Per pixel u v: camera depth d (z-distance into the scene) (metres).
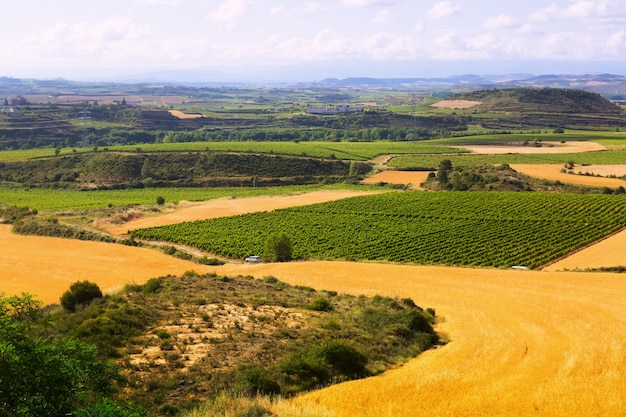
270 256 82.12
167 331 34.97
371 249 87.94
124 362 28.83
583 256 80.88
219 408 24.28
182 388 26.62
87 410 17.70
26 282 63.84
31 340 19.16
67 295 40.91
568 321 46.28
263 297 48.34
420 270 70.69
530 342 39.47
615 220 99.69
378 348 36.59
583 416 26.22
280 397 26.20
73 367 18.91
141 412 20.16
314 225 104.25
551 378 31.34
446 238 93.25
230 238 95.50
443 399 27.77
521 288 60.53
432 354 36.50
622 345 38.44
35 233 96.75
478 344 38.81
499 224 100.38
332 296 55.66
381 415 25.48
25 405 16.81
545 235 92.88
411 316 42.56
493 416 25.94
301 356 31.94
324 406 25.86
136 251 83.75
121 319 34.84
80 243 88.44
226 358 30.83
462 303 54.28
